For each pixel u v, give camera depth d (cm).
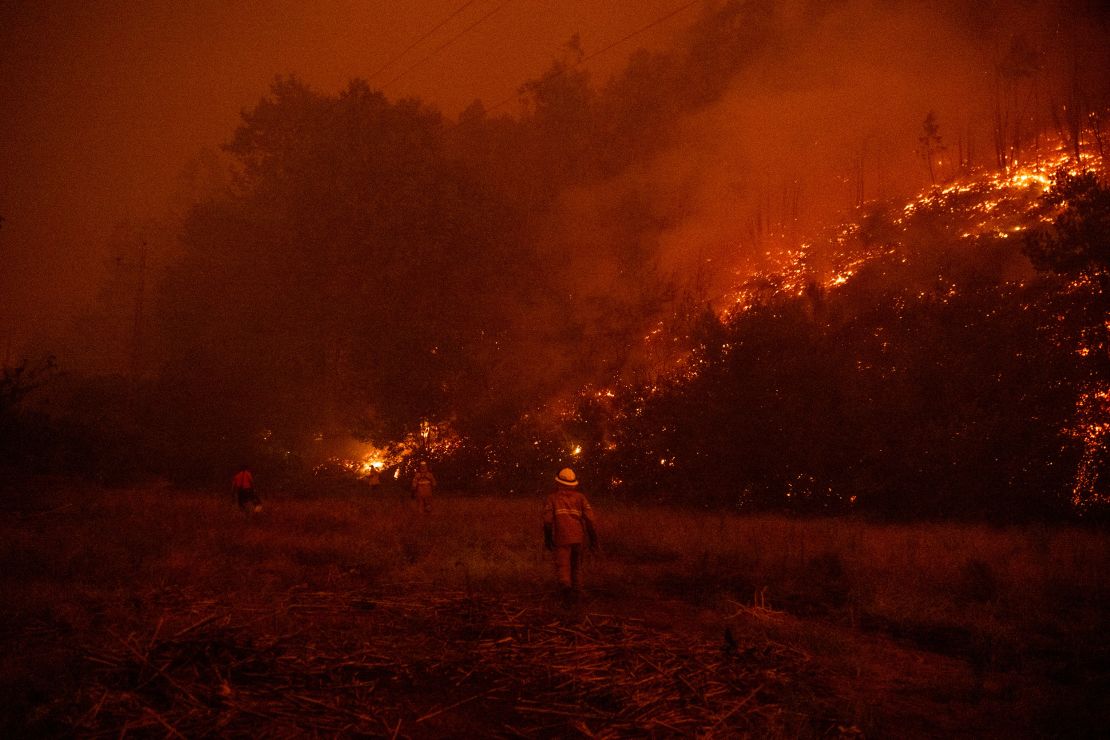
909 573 991
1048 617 768
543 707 508
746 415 2305
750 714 503
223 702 473
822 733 486
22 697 464
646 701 514
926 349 2125
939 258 3175
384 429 3428
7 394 2245
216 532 1226
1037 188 3588
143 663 523
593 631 679
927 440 1975
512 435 3459
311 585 877
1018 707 536
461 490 3334
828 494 2186
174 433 3462
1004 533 1539
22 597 701
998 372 2030
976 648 679
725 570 1028
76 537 1055
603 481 2902
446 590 856
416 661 580
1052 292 2050
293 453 3809
